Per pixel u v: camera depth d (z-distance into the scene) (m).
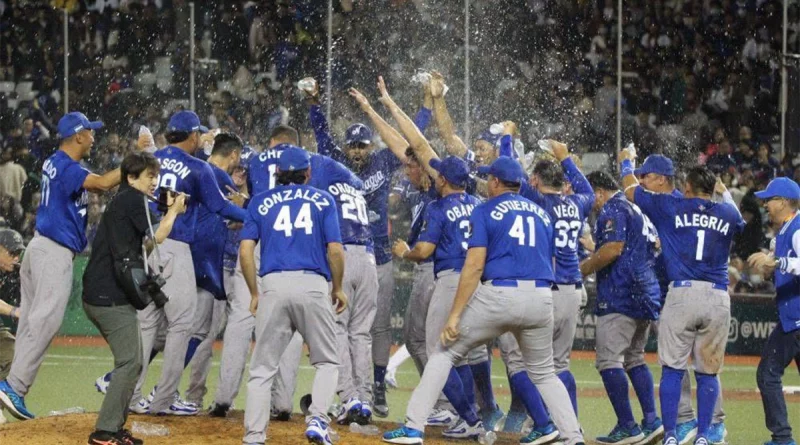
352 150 36.06
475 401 35.66
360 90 82.69
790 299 32.91
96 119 84.56
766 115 87.75
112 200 27.80
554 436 31.58
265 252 28.42
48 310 31.88
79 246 32.78
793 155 76.06
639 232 34.16
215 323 35.56
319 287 28.22
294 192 28.84
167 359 32.41
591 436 38.81
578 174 35.03
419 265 35.53
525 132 83.06
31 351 31.81
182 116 32.81
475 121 81.44
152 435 29.95
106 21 87.19
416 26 83.56
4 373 34.28
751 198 76.62
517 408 35.69
